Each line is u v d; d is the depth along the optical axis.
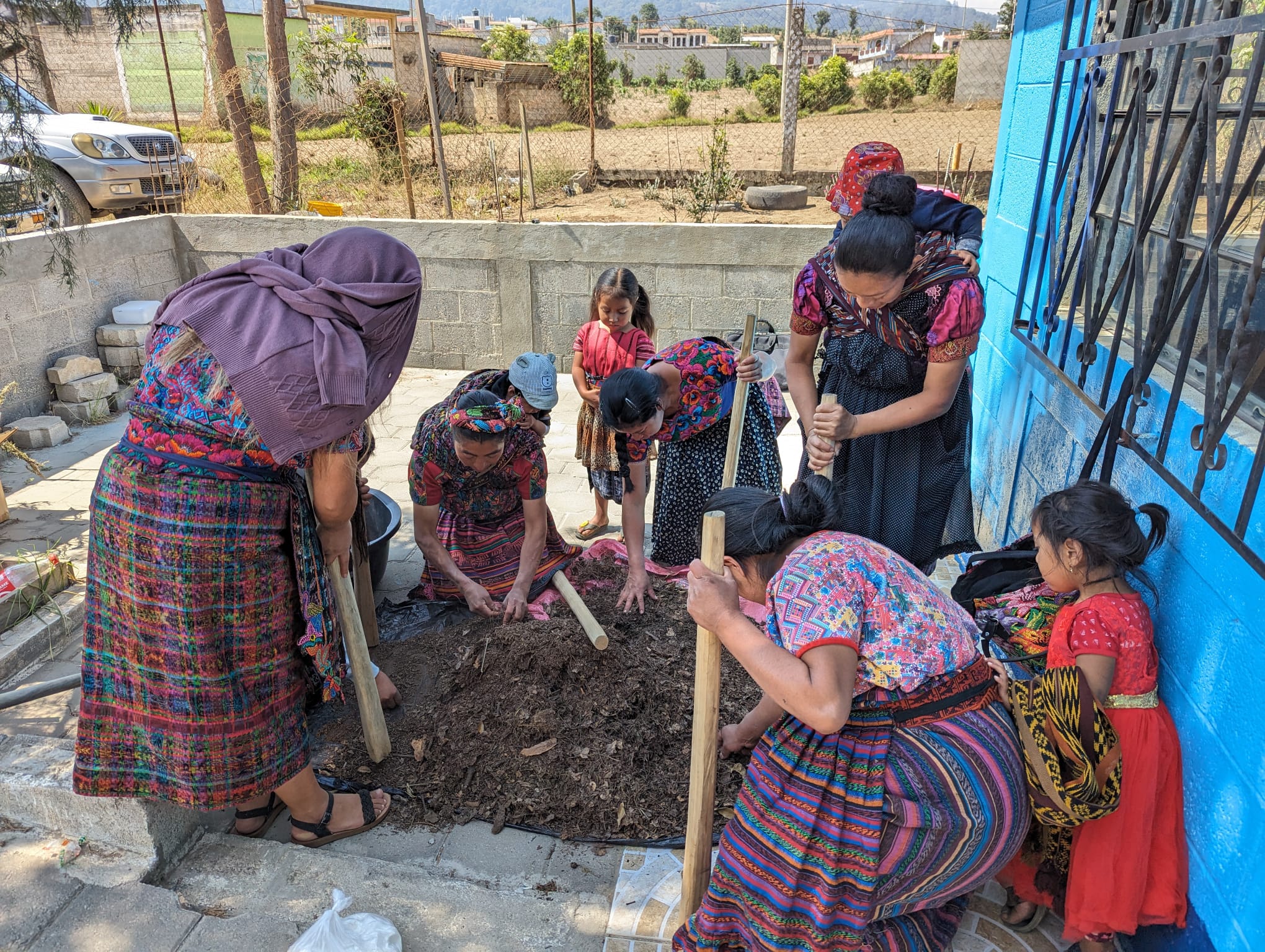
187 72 15.78
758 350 5.25
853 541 1.87
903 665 1.77
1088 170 2.59
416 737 2.70
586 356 3.83
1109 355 2.40
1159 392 2.21
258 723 2.09
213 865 2.23
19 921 2.03
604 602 3.33
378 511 3.46
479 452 2.82
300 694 2.20
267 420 1.86
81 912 2.05
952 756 1.77
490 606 3.20
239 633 2.01
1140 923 1.94
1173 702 1.98
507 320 6.39
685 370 3.24
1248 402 1.89
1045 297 3.27
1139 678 1.92
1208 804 1.81
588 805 2.44
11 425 5.32
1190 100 2.20
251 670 2.05
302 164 11.84
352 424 1.94
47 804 2.24
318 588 2.11
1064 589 2.07
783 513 1.90
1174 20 2.30
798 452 4.86
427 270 6.36
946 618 1.86
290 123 8.81
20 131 3.74
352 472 2.07
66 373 5.55
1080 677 1.83
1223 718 1.76
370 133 10.60
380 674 2.83
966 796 1.76
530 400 2.90
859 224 2.21
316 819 2.36
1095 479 2.54
